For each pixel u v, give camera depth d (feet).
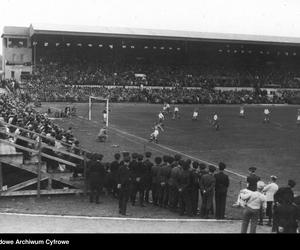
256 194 48.16
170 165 62.75
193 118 189.47
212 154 111.65
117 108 233.96
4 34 313.73
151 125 169.37
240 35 326.03
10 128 83.76
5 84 271.08
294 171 94.22
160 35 296.51
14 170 67.21
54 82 281.13
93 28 297.12
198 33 318.65
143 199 63.46
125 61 333.83
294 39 333.62
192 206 59.26
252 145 128.57
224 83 309.22
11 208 56.18
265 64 356.59
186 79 313.32
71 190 64.85
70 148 74.64
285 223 45.39
